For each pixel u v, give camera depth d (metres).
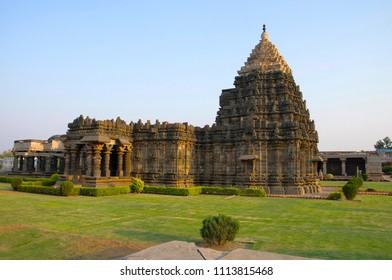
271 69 52.78
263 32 57.38
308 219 24.19
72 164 45.66
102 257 13.58
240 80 54.12
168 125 49.31
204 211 27.61
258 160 46.75
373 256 13.87
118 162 47.41
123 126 49.00
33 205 29.55
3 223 20.80
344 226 21.39
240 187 47.09
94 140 42.25
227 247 15.07
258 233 18.80
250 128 47.34
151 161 49.88
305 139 48.12
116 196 39.03
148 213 26.00
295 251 14.68
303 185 47.28
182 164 49.72
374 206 32.41
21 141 71.69
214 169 51.38
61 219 22.72
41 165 74.62
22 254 14.05
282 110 48.75
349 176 91.81
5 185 53.38
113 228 19.75
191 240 16.67
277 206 31.78
